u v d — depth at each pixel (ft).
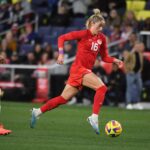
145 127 131.64
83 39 109.81
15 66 204.54
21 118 143.74
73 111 167.43
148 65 199.62
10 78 204.64
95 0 233.55
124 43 201.77
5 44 224.33
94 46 110.11
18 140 102.32
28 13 243.81
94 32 109.81
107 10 231.09
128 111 174.60
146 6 238.89
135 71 187.62
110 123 109.40
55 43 229.66
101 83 109.19
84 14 236.02
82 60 110.11
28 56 211.20
